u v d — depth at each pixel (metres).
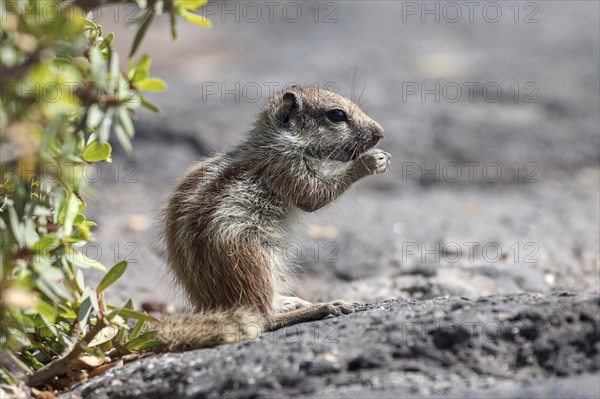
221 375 8.02
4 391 8.45
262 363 8.06
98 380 8.71
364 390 7.53
